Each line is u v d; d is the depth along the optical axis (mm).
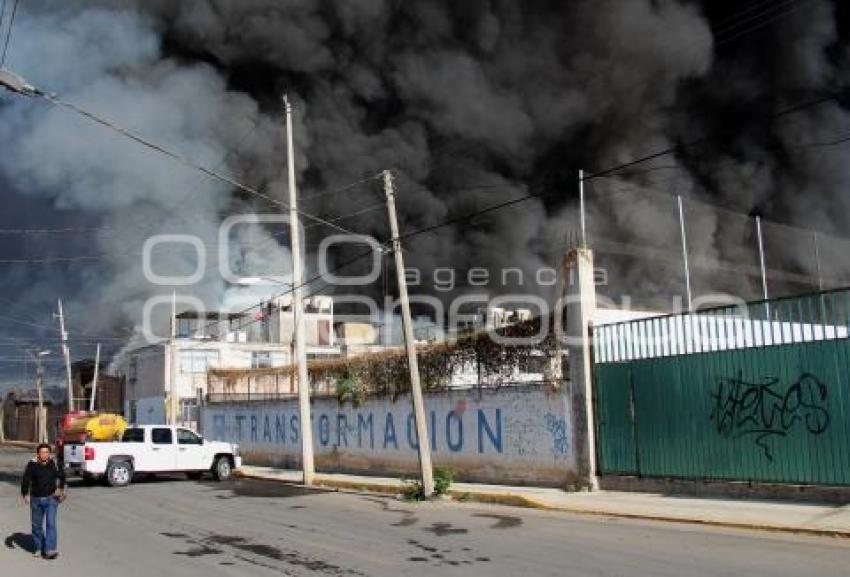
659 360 15930
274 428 30516
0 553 10969
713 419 14859
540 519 13352
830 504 12789
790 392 13656
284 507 16328
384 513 14852
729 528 11656
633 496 15406
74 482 24859
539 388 18375
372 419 24422
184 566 9586
